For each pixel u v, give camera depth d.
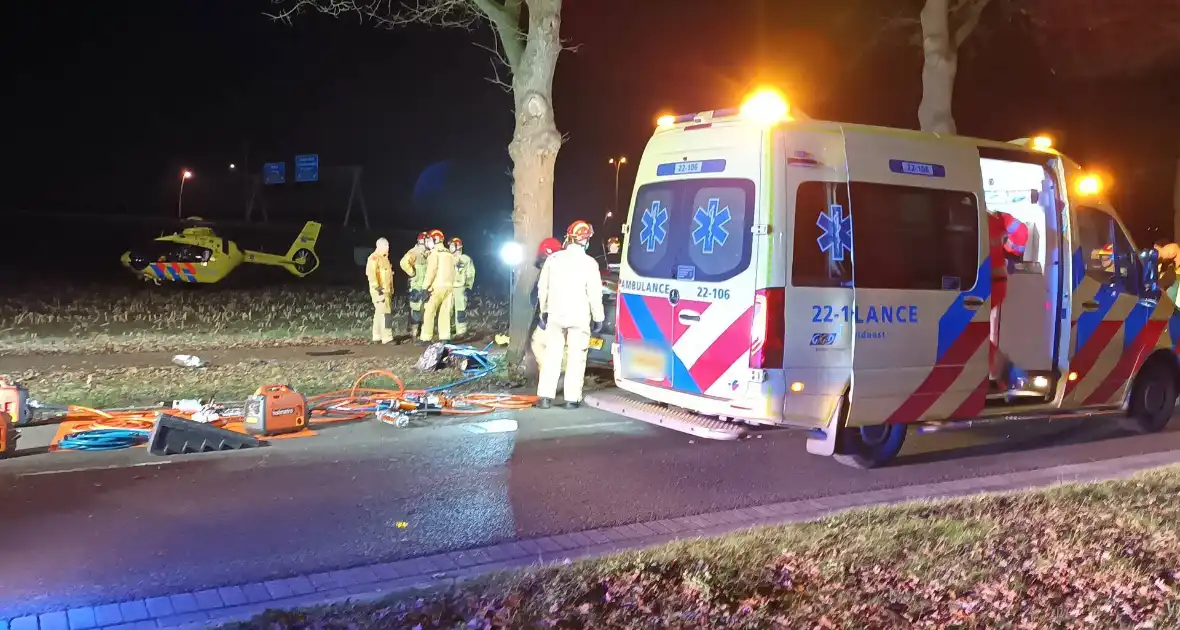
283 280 30.86
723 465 7.43
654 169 7.43
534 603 4.22
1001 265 7.80
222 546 5.22
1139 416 8.94
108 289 24.77
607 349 10.14
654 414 7.21
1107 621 4.22
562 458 7.45
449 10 12.58
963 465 7.70
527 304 11.24
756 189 6.45
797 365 6.47
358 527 5.61
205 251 27.39
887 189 6.83
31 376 10.25
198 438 7.27
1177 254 11.19
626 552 5.00
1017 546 5.13
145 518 5.66
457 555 5.17
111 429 7.68
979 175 7.35
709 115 6.97
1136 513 5.81
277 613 4.07
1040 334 8.11
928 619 4.18
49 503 5.89
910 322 6.92
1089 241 8.26
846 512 5.82
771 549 5.01
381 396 9.46
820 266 6.53
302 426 8.07
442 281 14.29
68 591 4.54
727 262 6.64
